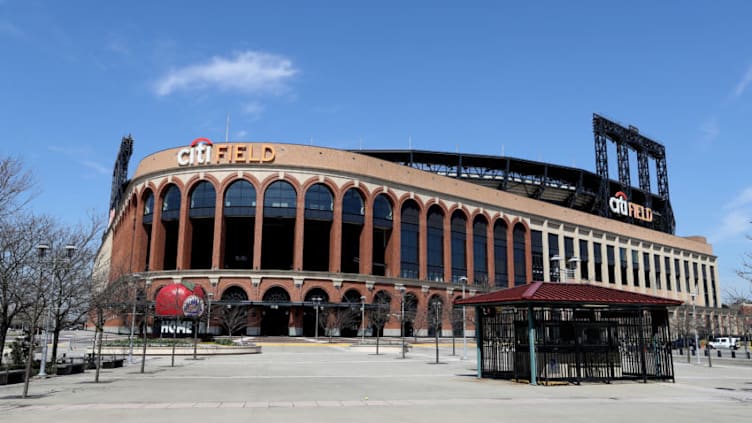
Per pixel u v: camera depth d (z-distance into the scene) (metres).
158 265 73.25
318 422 13.02
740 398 19.05
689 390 21.33
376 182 76.19
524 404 16.67
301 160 72.19
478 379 24.97
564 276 40.91
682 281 125.25
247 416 13.94
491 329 26.31
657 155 130.75
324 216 72.31
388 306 70.69
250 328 67.62
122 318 69.81
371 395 18.80
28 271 27.39
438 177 83.62
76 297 31.33
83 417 13.73
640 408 16.08
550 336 23.95
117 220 103.25
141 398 17.67
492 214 89.19
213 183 71.19
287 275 68.62
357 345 57.59
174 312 60.78
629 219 118.19
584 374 24.00
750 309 84.88
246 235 84.19
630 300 23.98
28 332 34.44
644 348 24.84
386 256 78.81
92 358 31.45
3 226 27.12
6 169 25.03
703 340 79.75
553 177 106.62
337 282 70.44
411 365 33.88
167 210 73.88
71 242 30.31
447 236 82.81
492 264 86.94
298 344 57.72
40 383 22.88
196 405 15.98
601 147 112.94
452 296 81.00
